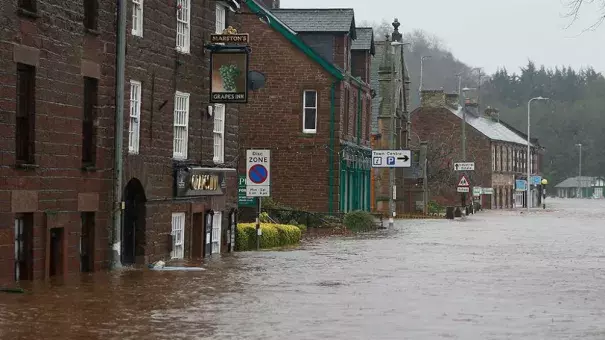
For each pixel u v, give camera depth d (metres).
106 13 25.86
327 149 54.31
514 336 15.27
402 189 84.00
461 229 55.03
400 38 79.69
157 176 29.41
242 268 27.53
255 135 54.59
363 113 63.12
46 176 23.14
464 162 80.94
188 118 31.94
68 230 24.27
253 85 40.06
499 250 36.19
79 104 24.61
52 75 23.31
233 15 36.62
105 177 26.11
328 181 54.41
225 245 35.41
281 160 54.59
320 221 52.25
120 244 27.03
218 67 32.28
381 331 15.75
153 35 28.94
